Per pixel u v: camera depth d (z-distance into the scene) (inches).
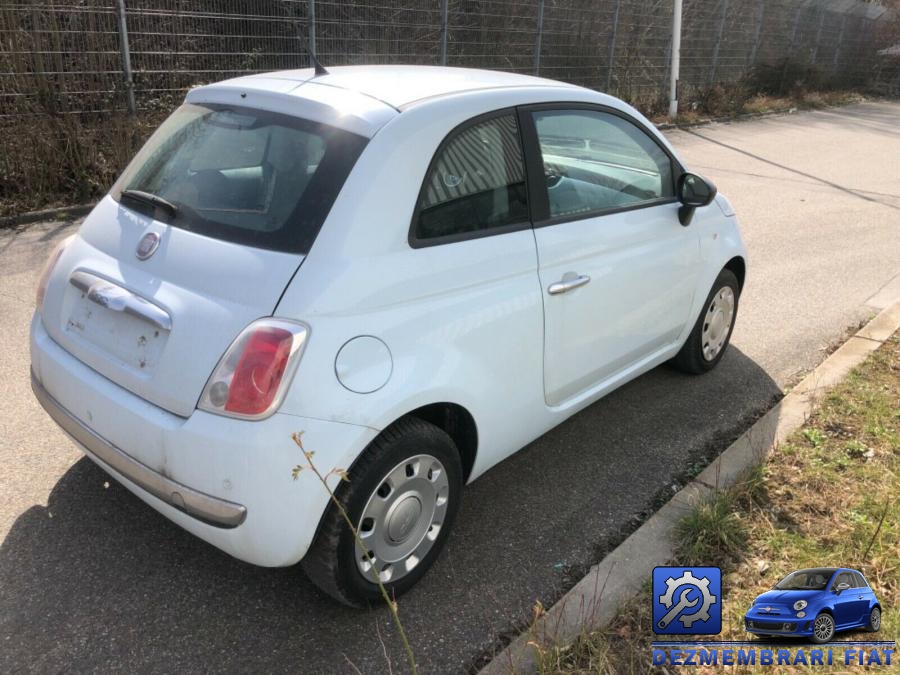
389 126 99.5
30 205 287.4
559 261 121.4
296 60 411.5
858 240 323.6
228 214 99.1
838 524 123.3
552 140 124.3
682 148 543.2
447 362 102.7
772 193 412.2
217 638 100.3
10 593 105.3
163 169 112.1
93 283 104.1
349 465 92.4
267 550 91.1
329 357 89.7
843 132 688.4
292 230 93.4
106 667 94.8
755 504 128.6
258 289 90.1
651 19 653.9
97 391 99.9
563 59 587.2
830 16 944.9
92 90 321.7
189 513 92.1
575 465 145.8
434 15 478.3
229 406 87.3
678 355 179.9
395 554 105.0
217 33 373.7
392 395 95.1
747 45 823.1
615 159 138.7
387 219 96.5
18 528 118.0
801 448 146.9
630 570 112.7
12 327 189.3
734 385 181.6
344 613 105.6
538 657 91.4
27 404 153.9
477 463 116.6
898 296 250.5
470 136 109.4
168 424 91.2
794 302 241.8
